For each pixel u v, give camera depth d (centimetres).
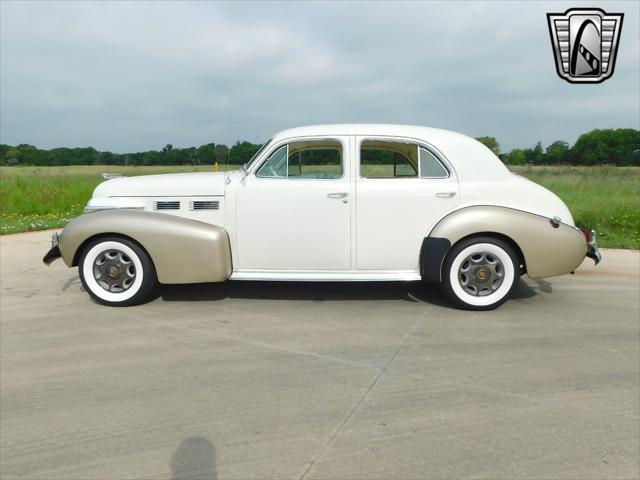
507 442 246
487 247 447
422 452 238
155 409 279
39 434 254
